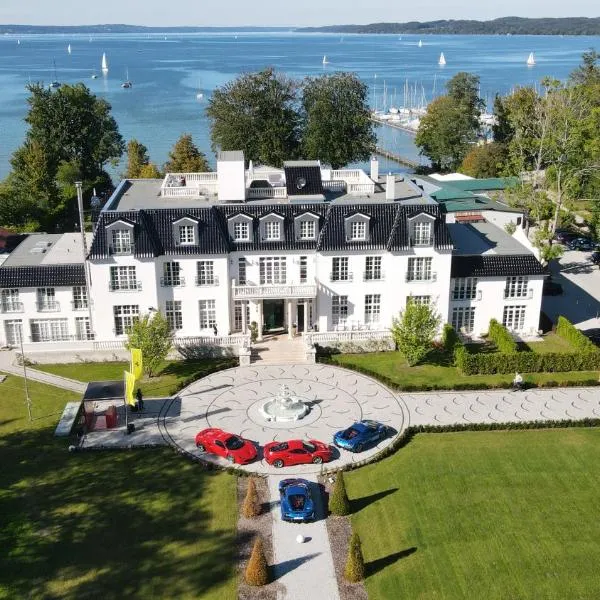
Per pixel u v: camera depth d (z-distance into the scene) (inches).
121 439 2454.5
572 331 3218.5
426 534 1973.4
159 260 3016.7
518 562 1868.8
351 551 1795.0
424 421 2571.4
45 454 2370.8
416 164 7775.6
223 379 2906.0
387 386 2844.5
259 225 3048.7
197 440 2383.1
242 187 3117.6
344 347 3144.7
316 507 2090.3
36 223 4869.6
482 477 2218.3
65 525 2007.9
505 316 3316.9
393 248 3063.5
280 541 1948.8
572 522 2018.9
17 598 1740.9
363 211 3058.6
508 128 6614.2
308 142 5462.6
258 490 2169.0
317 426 2534.5
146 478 2235.5
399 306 3179.1
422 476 2224.4
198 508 2084.2
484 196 4852.4
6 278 3085.6
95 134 5915.4
